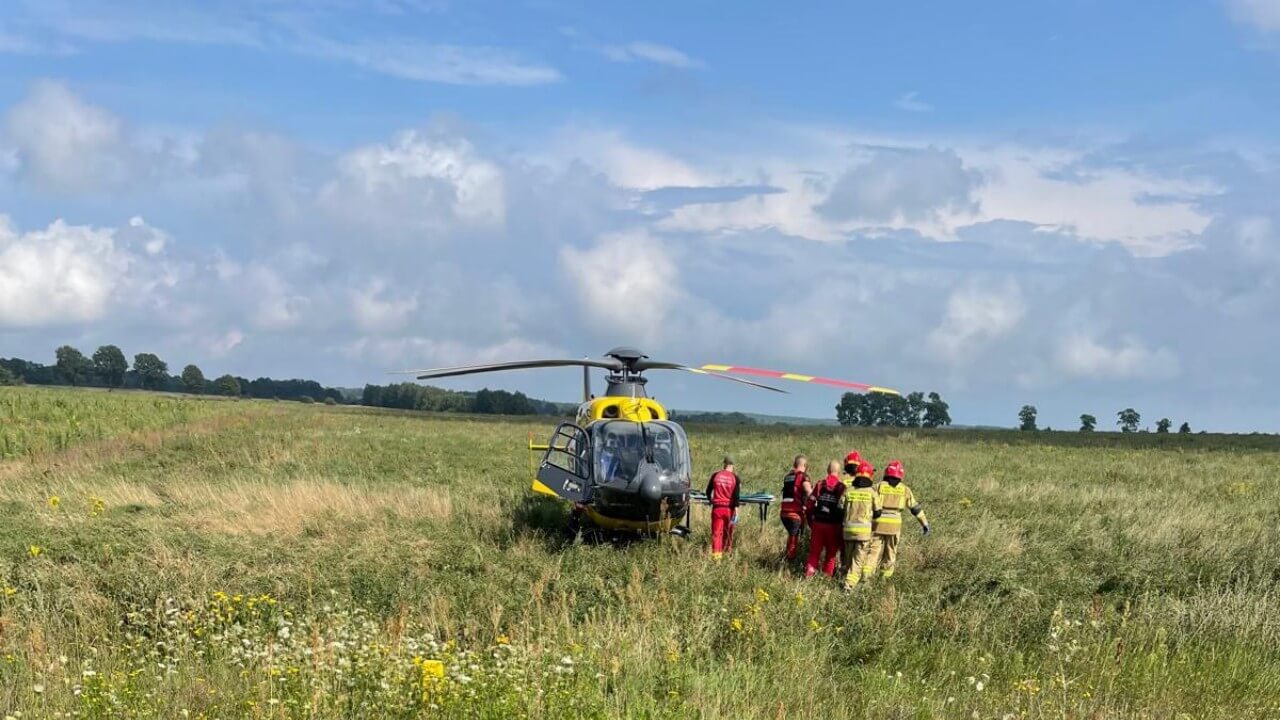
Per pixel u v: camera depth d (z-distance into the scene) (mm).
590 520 13469
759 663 9023
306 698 6543
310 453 25109
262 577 11492
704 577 11531
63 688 7203
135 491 16781
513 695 6652
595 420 13656
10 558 11719
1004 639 10031
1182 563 12359
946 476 21766
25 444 27531
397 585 11375
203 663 8297
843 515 12102
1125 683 8414
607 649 8555
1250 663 9000
